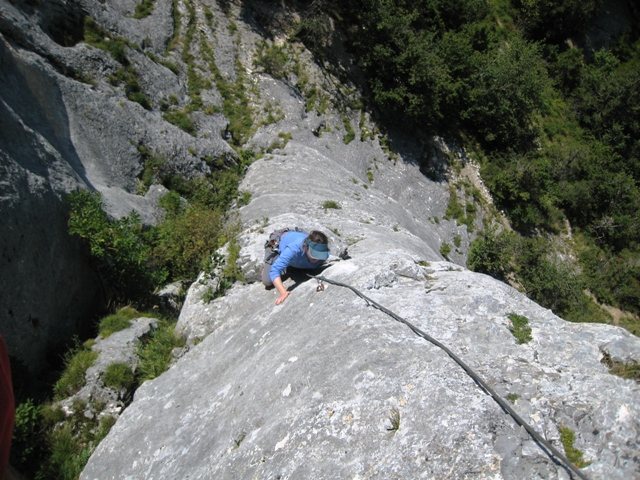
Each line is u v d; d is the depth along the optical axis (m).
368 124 22.31
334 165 18.59
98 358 8.09
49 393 7.83
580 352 4.56
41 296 8.74
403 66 22.61
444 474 3.58
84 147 12.64
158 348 7.93
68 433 7.20
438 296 5.38
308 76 21.58
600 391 3.95
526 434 3.68
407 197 21.53
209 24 20.66
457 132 24.88
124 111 14.41
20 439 6.80
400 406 4.12
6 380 2.09
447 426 3.79
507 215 24.52
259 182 15.57
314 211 12.51
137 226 11.17
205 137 17.09
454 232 22.03
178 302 10.25
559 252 25.16
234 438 4.84
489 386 4.09
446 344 4.66
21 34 12.70
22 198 8.64
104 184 12.50
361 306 5.37
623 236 26.88
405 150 22.81
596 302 24.95
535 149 27.02
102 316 10.00
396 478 3.68
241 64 20.47
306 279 6.79
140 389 6.75
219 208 13.12
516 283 22.28
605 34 34.75
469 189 23.62
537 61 27.44
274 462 4.27
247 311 7.05
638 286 25.70
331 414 4.32
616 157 29.16
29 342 8.33
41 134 11.09
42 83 12.11
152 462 5.48
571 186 26.81
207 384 6.16
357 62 23.14
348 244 9.58
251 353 6.03
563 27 32.47
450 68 24.38
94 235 9.73
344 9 23.80
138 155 14.18
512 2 32.69
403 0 24.19
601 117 29.95
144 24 18.84
